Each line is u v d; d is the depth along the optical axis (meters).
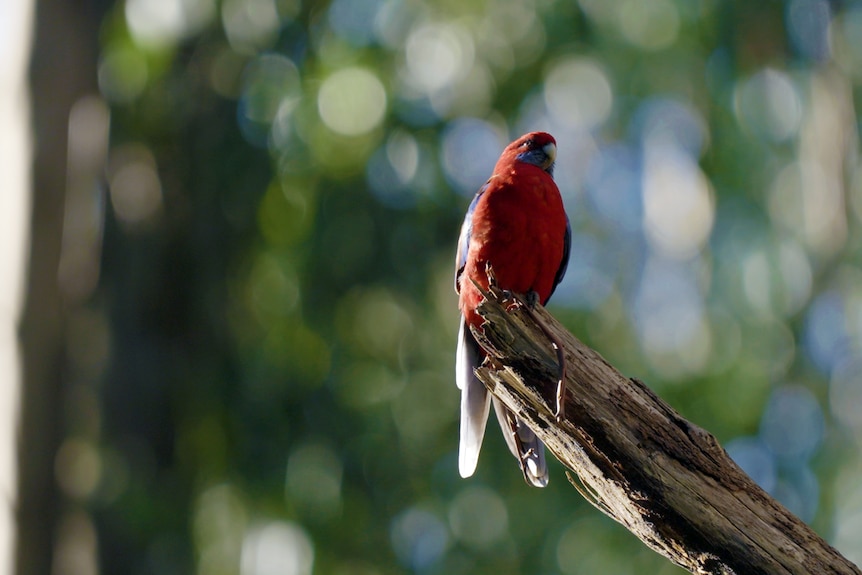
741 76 15.80
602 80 15.98
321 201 13.71
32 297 12.71
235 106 13.90
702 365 15.34
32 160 12.95
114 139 13.98
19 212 12.84
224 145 13.82
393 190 14.07
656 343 16.38
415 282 13.88
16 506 12.39
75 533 12.84
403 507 13.86
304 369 13.79
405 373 14.47
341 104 13.88
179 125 13.88
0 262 12.80
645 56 15.52
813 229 15.84
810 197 15.96
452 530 14.07
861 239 15.30
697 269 17.03
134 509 12.41
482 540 14.16
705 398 14.93
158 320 13.74
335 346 13.77
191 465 13.40
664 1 15.49
